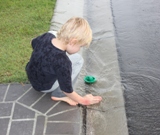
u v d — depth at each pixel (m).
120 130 2.30
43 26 3.71
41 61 2.17
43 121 2.35
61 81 2.16
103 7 4.41
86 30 2.04
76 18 2.09
